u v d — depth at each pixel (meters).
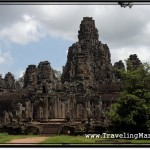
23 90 144.12
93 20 157.62
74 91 121.06
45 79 123.94
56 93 117.94
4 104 137.50
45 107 113.38
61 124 97.19
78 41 151.50
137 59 139.62
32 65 155.75
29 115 112.88
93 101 118.56
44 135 92.31
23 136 86.38
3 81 155.75
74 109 116.75
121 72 80.69
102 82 147.00
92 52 151.62
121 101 76.50
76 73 133.25
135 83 78.06
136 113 73.88
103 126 90.50
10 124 100.62
